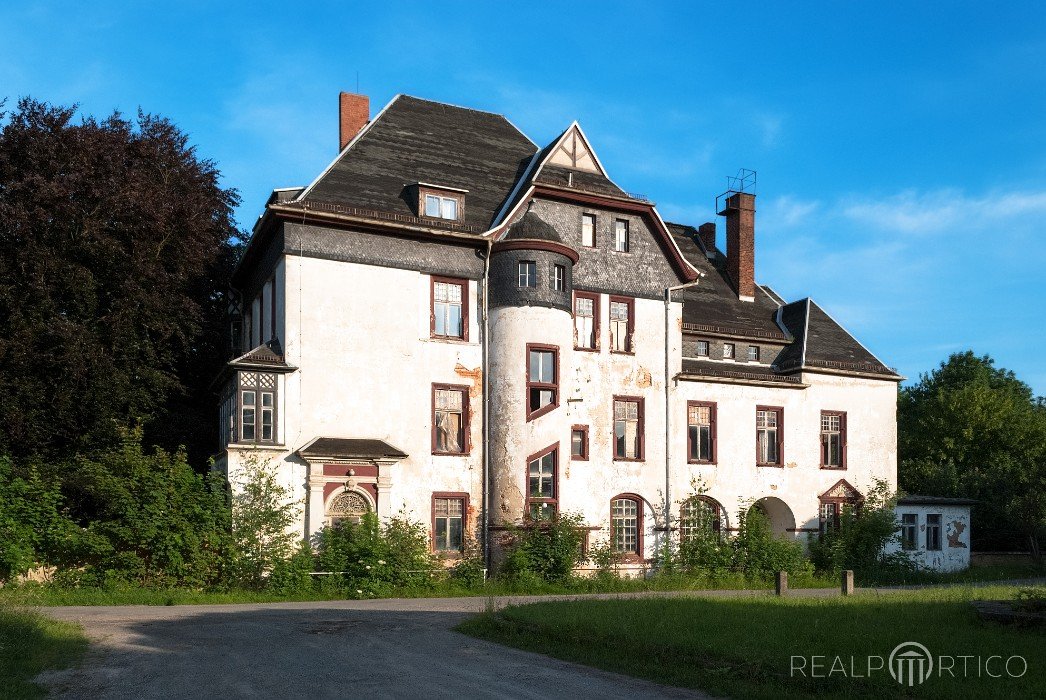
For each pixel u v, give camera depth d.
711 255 43.78
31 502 24.95
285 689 11.81
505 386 30.91
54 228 30.78
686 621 16.12
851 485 38.25
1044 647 13.02
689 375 35.00
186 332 34.56
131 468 26.16
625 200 34.38
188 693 11.59
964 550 40.16
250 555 26.06
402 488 29.34
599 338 33.41
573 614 17.36
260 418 27.80
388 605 23.11
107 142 31.62
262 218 29.48
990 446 60.09
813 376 38.06
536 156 35.53
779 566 33.50
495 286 31.55
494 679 12.48
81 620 18.81
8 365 29.14
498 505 30.38
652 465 33.78
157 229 31.77
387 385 29.64
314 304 28.97
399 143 33.56
